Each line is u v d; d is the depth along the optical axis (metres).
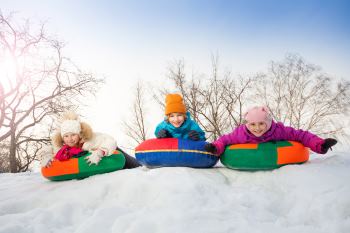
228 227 2.76
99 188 3.94
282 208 3.38
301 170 4.10
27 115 18.94
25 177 6.27
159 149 4.76
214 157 4.95
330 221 2.91
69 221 3.31
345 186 3.43
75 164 4.67
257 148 4.55
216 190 3.74
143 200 3.64
